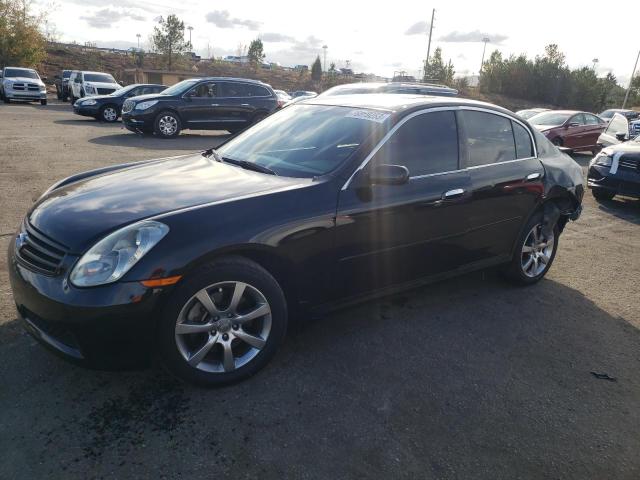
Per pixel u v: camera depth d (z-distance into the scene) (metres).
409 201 3.26
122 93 17.16
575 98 50.53
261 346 2.79
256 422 2.48
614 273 5.00
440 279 3.70
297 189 2.90
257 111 14.45
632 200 8.86
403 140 3.34
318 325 3.50
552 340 3.54
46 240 2.54
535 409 2.75
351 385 2.83
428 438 2.46
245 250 2.64
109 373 2.78
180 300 2.47
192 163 3.61
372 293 3.31
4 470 2.09
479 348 3.35
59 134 12.80
